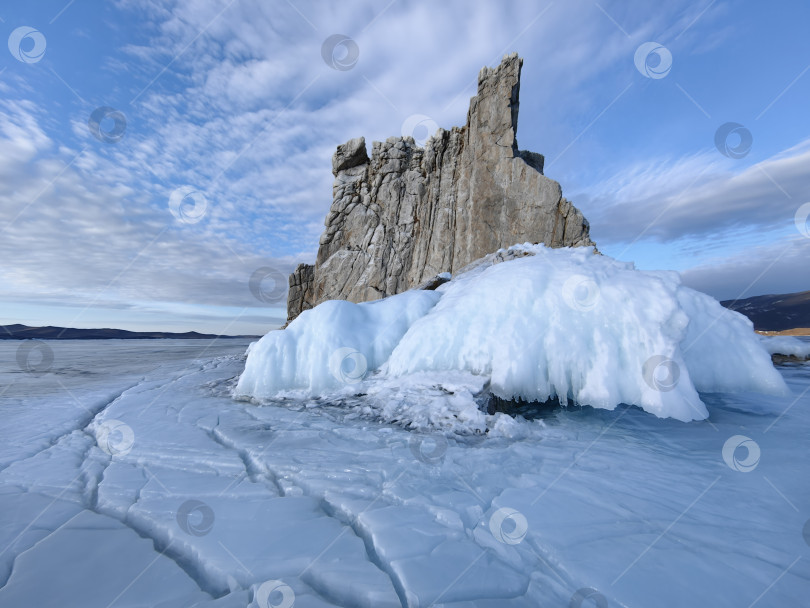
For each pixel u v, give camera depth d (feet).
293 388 15.71
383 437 10.39
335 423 11.77
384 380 14.98
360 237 55.31
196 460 8.91
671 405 11.51
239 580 4.75
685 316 12.21
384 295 52.21
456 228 50.37
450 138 53.93
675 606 4.13
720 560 4.95
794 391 14.94
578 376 12.84
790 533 5.60
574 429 11.22
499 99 48.85
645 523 5.89
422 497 6.82
